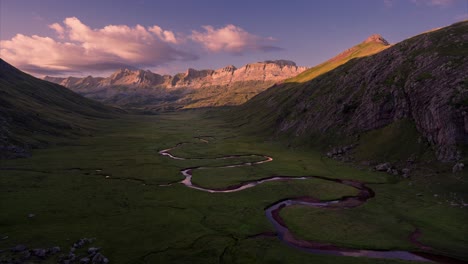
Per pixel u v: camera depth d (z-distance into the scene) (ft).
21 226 210.59
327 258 169.58
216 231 206.08
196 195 286.25
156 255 173.47
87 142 580.30
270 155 463.42
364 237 193.77
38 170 368.89
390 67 459.73
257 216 232.53
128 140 628.28
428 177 282.77
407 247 179.63
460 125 294.87
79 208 247.29
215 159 450.71
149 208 250.16
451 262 162.81
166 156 476.95
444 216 214.07
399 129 374.22
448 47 401.70
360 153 384.68
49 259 163.43
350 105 469.16
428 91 353.31
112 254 173.78
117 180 338.54
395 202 249.34
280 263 165.48
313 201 266.16
